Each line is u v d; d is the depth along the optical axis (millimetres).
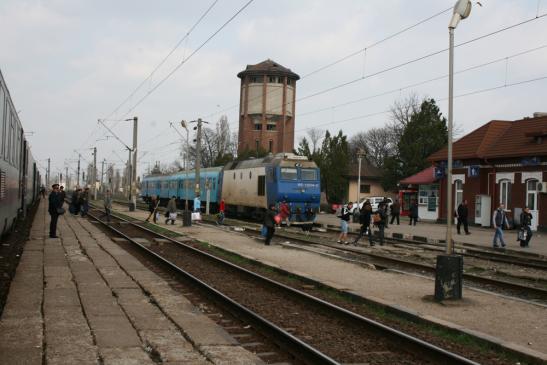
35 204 58250
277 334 7938
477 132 40469
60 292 10953
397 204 37781
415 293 11742
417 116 57250
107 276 13289
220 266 15984
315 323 9062
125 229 29453
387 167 58656
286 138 85125
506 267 17422
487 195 36875
